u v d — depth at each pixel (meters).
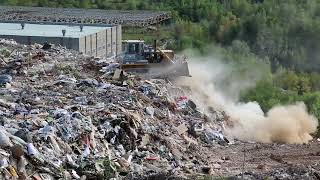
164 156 39.69
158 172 34.94
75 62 60.41
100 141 38.31
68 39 86.50
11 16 111.69
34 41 87.12
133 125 41.50
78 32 91.94
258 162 40.25
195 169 37.88
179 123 46.44
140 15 118.25
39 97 45.38
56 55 63.69
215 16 140.12
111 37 97.62
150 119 44.69
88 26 99.25
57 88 49.22
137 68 59.69
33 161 32.28
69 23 102.00
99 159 34.94
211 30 133.88
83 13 119.62
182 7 144.62
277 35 130.00
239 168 38.62
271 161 40.53
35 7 134.62
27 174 31.45
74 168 33.66
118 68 58.34
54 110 40.62
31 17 110.75
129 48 62.44
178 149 41.50
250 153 42.88
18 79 52.19
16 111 40.28
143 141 40.41
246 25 133.88
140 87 52.00
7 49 65.12
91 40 90.50
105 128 39.81
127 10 132.00
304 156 41.78
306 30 130.12
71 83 50.94
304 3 140.00
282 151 43.47
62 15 114.62
